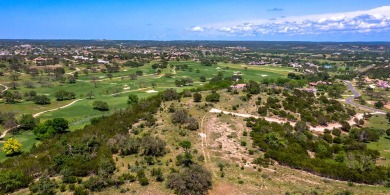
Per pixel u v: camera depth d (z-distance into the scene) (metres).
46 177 58.94
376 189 57.25
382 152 84.19
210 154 69.44
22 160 71.81
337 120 106.12
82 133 84.56
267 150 71.00
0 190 56.91
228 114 98.69
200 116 96.06
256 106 109.06
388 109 141.00
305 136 84.00
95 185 55.00
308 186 56.59
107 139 76.19
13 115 115.06
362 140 93.19
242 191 54.06
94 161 63.72
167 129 83.62
